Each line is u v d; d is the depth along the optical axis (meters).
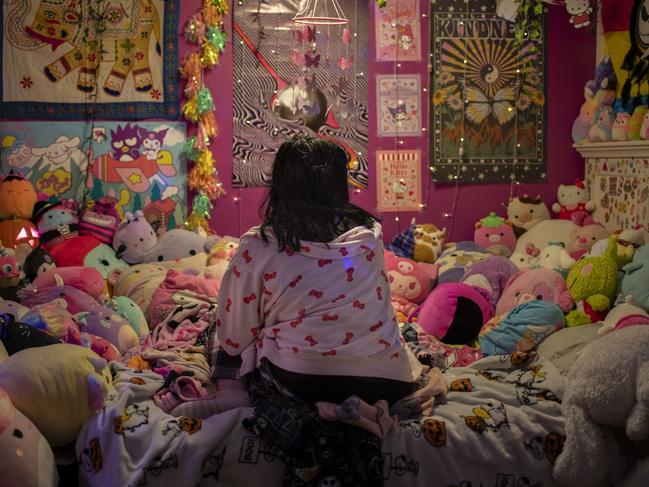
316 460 2.31
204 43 4.18
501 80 4.42
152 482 2.33
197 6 4.20
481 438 2.46
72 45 4.14
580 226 4.11
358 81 4.35
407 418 2.54
